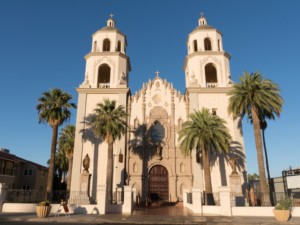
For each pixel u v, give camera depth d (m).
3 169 41.25
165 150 35.09
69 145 43.38
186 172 34.03
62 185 57.41
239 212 21.19
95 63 39.12
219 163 33.16
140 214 21.25
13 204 22.38
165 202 32.44
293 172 33.56
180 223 16.80
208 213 22.11
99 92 37.16
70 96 32.53
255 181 47.94
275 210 17.84
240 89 29.53
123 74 39.25
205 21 43.72
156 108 37.25
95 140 34.62
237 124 34.81
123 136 34.44
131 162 34.59
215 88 36.41
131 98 37.84
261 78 29.17
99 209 21.56
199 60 38.59
